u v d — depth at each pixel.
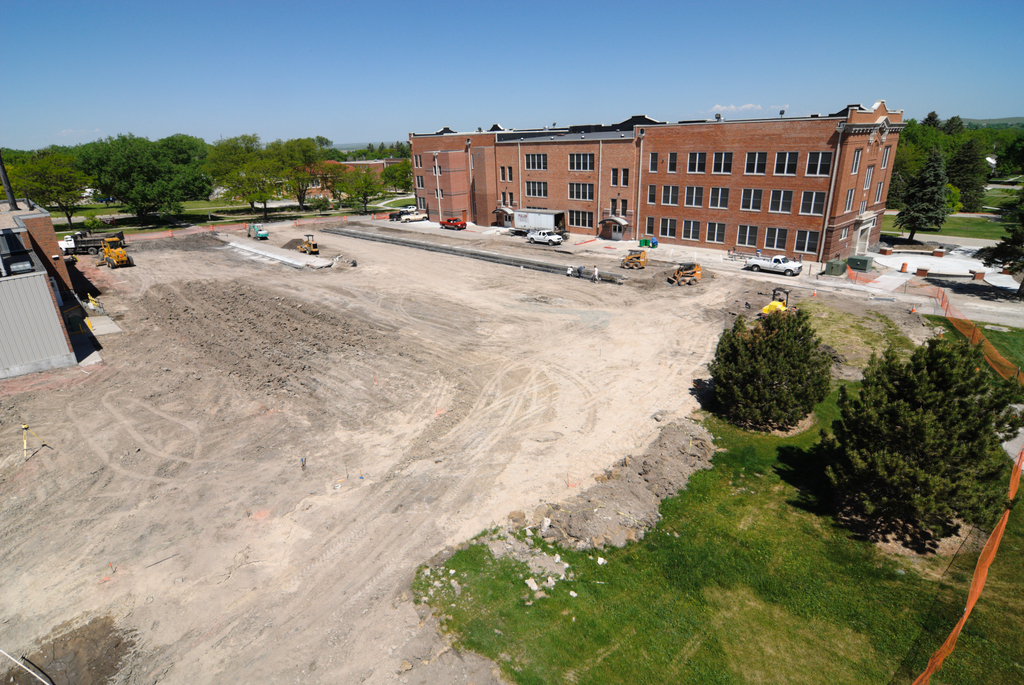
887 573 13.59
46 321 25.91
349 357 27.77
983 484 13.39
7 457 19.22
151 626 12.38
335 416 21.86
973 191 75.88
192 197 86.06
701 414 21.67
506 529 15.29
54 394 23.94
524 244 56.72
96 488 17.42
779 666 11.20
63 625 12.45
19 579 13.80
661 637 11.93
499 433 20.39
